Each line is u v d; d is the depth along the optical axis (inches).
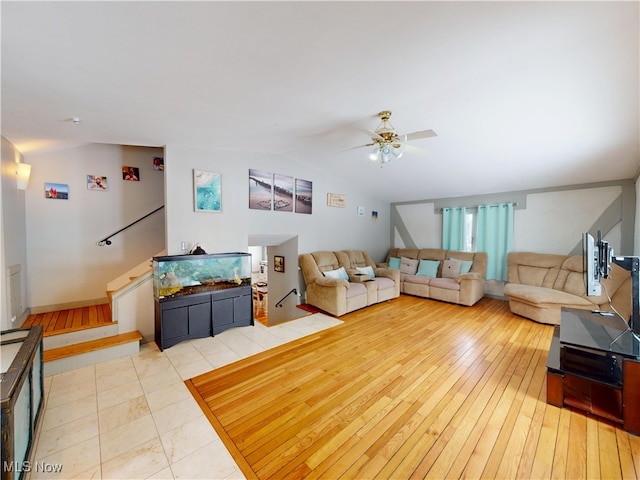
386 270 213.9
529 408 80.5
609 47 69.9
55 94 72.4
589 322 98.3
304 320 160.4
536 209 189.0
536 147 133.3
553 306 149.8
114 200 149.5
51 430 71.1
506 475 58.5
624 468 59.9
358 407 81.1
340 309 165.0
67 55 56.4
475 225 219.8
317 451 65.0
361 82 82.0
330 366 105.8
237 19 50.6
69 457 62.8
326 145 154.6
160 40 54.6
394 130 112.3
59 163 134.4
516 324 152.9
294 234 189.5
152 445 66.6
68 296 137.7
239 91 81.3
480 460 62.3
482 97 96.1
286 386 92.0
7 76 62.3
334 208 217.8
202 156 143.9
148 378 96.7
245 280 146.7
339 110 102.7
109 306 140.3
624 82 83.5
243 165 160.1
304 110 100.3
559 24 60.4
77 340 111.6
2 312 97.7
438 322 156.6
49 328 111.7
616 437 68.9
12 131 96.1
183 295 124.7
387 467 60.6
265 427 72.9
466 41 64.4
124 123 98.0
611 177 157.9
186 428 72.5
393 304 194.9
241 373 100.4
